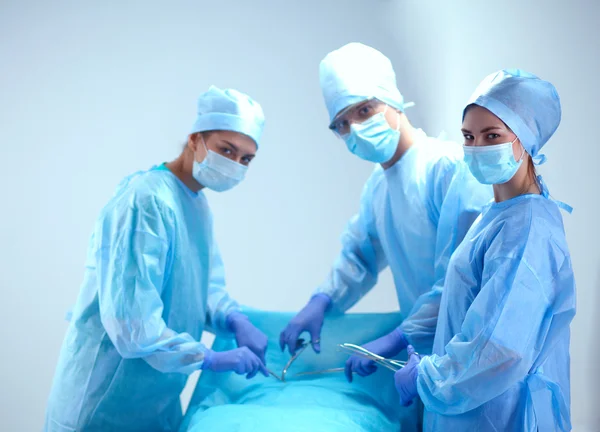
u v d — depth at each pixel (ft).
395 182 6.61
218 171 6.27
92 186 10.21
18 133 10.11
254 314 7.20
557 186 8.56
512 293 4.51
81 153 10.19
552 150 8.57
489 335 4.53
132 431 6.09
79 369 5.98
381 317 6.98
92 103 10.19
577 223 8.50
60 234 10.17
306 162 10.54
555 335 4.59
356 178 10.52
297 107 10.46
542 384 4.66
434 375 4.89
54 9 10.10
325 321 7.06
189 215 6.39
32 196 10.16
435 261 6.19
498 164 4.75
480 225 5.05
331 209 10.57
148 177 6.17
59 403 6.04
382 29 10.16
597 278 8.45
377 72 6.43
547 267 4.59
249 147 6.34
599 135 8.38
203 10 10.30
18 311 10.13
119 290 5.66
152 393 6.13
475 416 4.86
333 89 6.47
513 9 9.04
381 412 5.76
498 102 4.73
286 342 6.78
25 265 10.16
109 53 10.21
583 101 8.47
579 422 8.60
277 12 10.34
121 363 5.95
